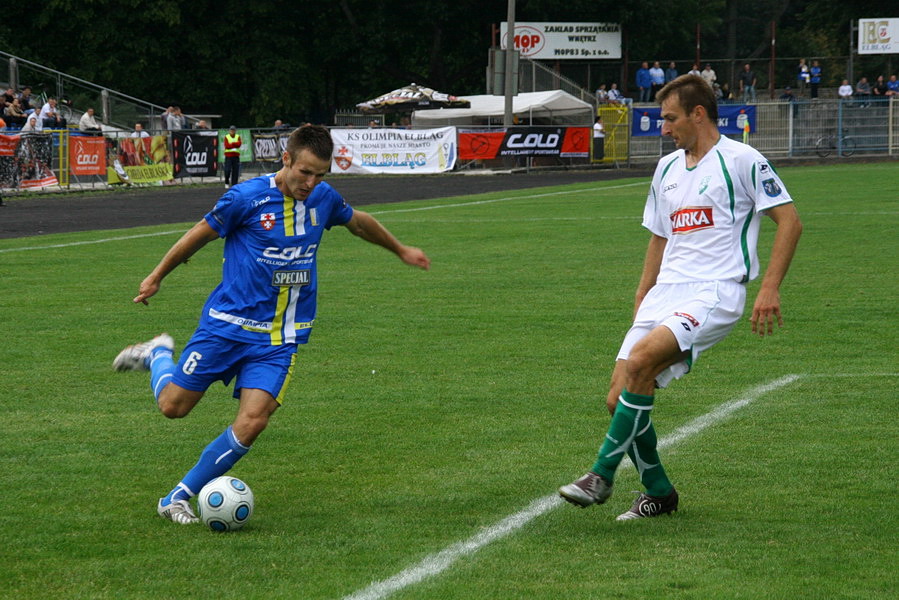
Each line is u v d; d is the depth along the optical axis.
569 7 108.25
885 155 98.12
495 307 22.84
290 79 108.00
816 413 14.31
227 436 10.16
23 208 50.50
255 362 10.29
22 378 16.53
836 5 128.75
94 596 8.34
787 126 98.56
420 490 11.20
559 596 8.28
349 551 9.35
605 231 37.91
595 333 20.02
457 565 8.98
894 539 9.59
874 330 19.98
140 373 16.86
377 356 18.12
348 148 76.69
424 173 77.50
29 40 103.25
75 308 22.84
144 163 67.19
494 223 41.31
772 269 10.04
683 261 10.35
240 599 8.26
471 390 15.78
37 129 62.44
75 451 12.68
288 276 10.24
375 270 28.69
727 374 16.70
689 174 10.35
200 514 9.92
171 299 24.08
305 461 12.30
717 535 9.75
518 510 10.52
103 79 102.75
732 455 12.43
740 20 142.12
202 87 107.62
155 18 101.44
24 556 9.26
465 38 117.62
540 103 85.38
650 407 9.86
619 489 11.30
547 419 14.18
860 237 34.72
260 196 10.12
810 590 8.37
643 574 8.75
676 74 107.31
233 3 107.19
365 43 112.75
